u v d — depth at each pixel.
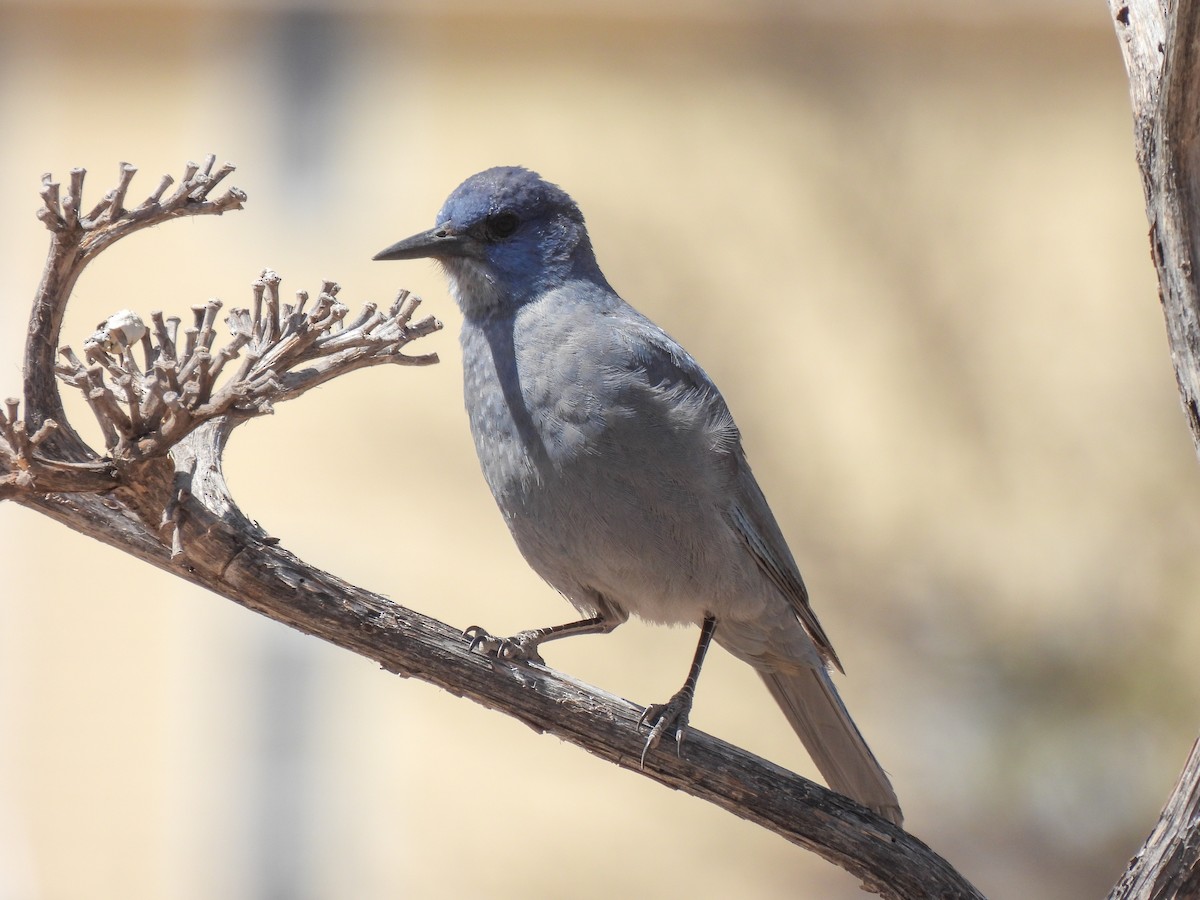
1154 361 15.61
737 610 7.27
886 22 16.47
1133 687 12.38
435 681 5.78
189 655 16.19
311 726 16.19
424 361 5.45
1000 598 13.63
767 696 14.88
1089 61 16.53
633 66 16.81
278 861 16.05
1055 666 12.77
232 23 17.05
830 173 16.16
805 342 15.73
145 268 16.36
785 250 16.06
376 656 5.69
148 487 4.93
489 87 16.95
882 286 15.80
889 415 15.33
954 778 12.86
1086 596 13.23
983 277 15.93
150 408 4.75
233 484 16.00
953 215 16.08
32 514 16.16
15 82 16.98
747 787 5.89
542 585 15.93
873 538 14.40
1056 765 12.43
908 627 13.64
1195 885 4.91
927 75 16.52
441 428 16.14
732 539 7.13
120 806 15.98
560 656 15.18
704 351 15.71
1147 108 5.06
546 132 16.81
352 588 5.67
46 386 4.93
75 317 16.14
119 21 17.05
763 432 15.28
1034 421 15.06
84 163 16.95
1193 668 12.41
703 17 16.62
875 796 7.31
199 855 15.98
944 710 13.13
